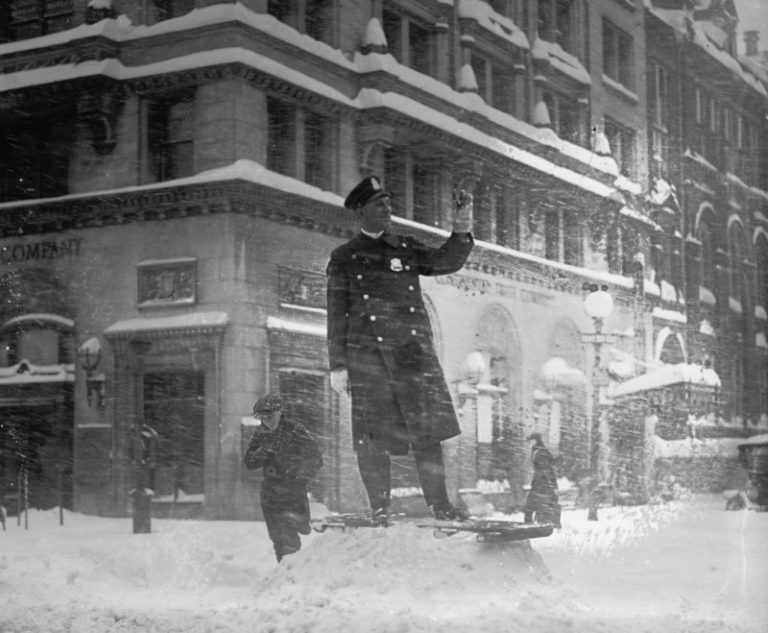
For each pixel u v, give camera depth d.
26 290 23.75
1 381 23.66
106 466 22.36
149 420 22.22
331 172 24.41
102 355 22.77
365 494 22.44
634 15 34.00
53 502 22.91
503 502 25.97
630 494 26.39
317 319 23.12
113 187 23.25
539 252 28.38
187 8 23.33
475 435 25.73
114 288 22.92
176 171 23.22
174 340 22.06
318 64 24.05
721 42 40.47
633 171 33.50
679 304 34.78
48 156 24.06
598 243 30.30
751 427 40.94
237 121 22.23
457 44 27.97
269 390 22.02
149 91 22.95
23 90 23.30
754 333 40.84
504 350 27.42
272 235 22.48
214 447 21.41
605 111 32.00
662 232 33.94
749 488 26.78
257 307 22.02
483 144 26.58
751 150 42.59
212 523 17.91
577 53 31.14
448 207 26.75
